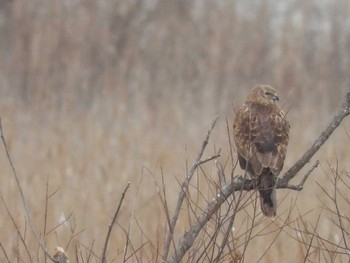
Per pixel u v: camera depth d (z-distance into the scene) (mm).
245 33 32250
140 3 34938
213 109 25453
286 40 32250
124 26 34031
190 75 30000
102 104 22828
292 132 21297
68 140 18141
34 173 15109
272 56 31875
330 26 33500
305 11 33250
